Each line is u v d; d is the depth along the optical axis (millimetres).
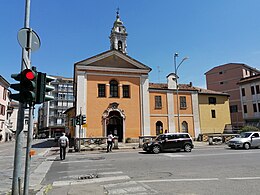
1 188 7562
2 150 25578
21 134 6066
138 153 18750
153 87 32281
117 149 22703
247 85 47531
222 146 24828
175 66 29156
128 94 29391
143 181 8156
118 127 28484
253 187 7047
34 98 5508
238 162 12320
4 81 47344
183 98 33062
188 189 6918
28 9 6566
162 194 6449
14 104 65375
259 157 14344
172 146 18984
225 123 35312
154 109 31156
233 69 55250
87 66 28234
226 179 8242
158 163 12484
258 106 45031
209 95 35281
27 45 6242
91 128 26938
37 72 5719
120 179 8617
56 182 8406
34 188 7324
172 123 31516
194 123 32719
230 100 54500
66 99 79750
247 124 46844
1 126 47281
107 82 28750
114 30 33781
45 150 24531
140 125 28984
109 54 29500
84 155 18219
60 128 76188
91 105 27547
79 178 9062
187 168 10703
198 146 25078
